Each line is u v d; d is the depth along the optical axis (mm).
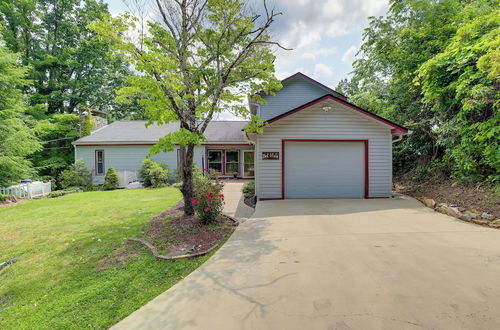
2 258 4355
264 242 4227
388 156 8180
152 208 7633
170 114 5410
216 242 4336
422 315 2146
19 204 9211
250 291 2709
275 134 8094
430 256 3393
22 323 2535
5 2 17875
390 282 2730
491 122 5496
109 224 5957
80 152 15305
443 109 7383
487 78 5254
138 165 15453
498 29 5043
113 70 21938
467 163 6375
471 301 2328
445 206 5902
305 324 2107
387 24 10617
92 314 2584
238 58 5738
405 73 9805
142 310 2535
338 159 8188
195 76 5961
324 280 2840
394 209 6383
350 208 6598
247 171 16547
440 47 8133
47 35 20719
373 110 12266
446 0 8664
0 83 11453
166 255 3893
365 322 2090
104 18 4770
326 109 8047
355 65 13648
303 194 8188
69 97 20344
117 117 26531
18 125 11742
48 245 4789
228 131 17219
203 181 6473
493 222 4754
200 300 2604
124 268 3602
